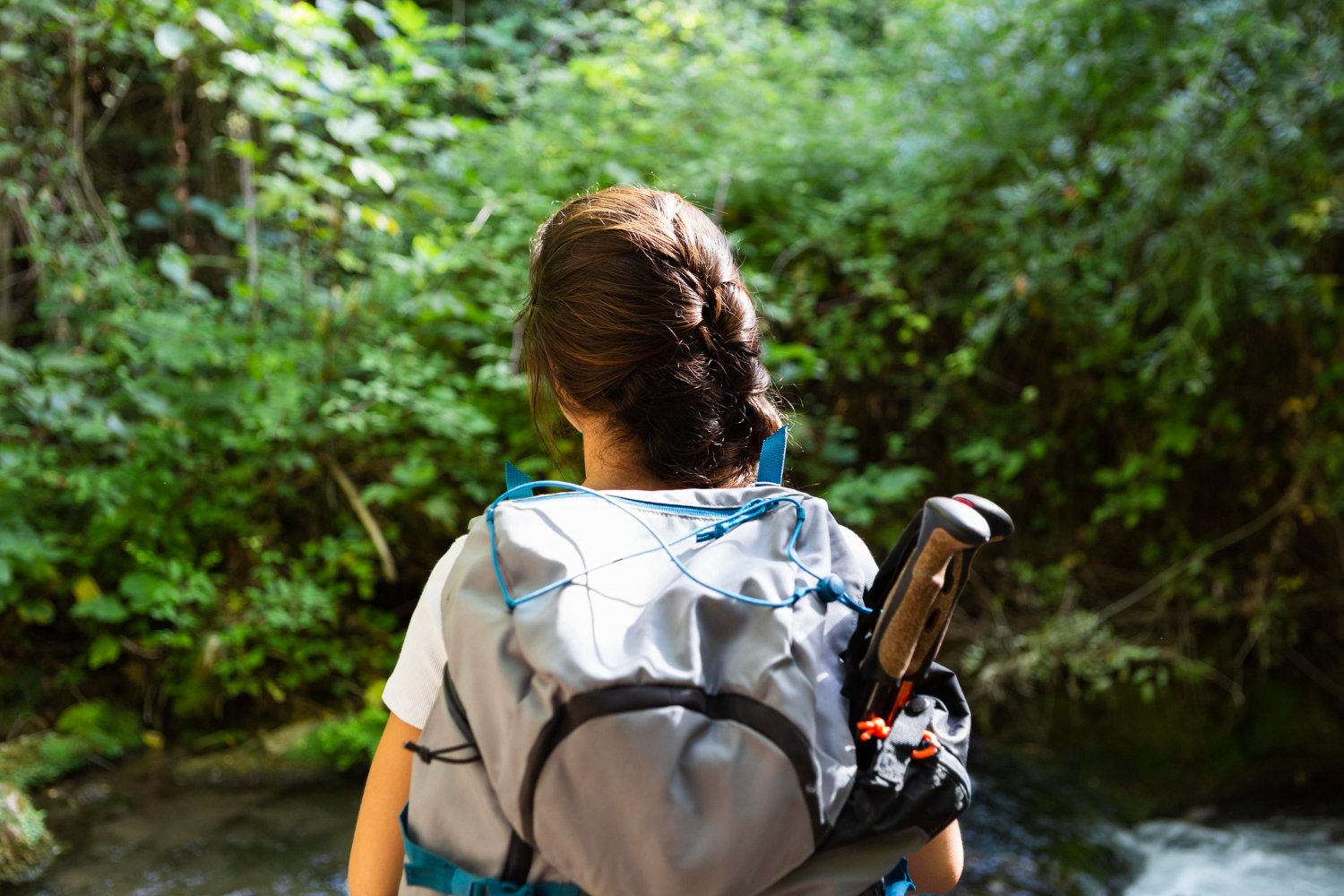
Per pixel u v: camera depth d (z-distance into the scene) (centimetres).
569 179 424
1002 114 401
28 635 329
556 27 477
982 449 405
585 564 78
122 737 307
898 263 417
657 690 71
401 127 404
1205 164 342
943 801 77
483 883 75
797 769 70
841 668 78
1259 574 395
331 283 393
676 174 417
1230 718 360
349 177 392
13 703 311
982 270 397
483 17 544
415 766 79
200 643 322
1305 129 331
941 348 430
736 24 476
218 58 365
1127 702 366
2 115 369
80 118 398
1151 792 325
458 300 361
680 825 69
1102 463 427
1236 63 336
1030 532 431
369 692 332
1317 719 360
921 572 73
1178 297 373
